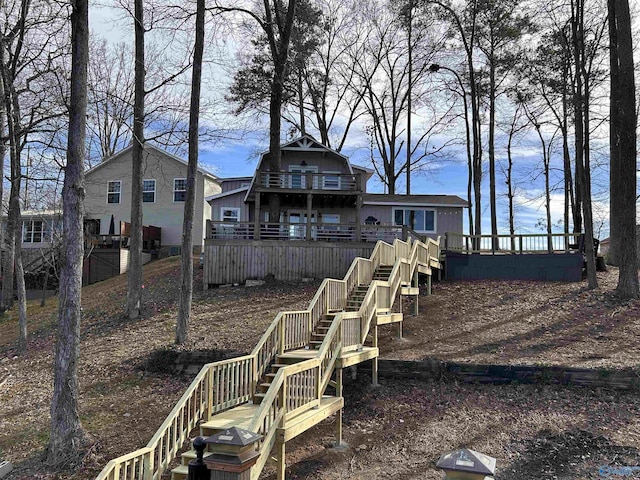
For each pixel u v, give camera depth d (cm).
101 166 3434
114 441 882
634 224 1617
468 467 311
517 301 1641
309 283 1973
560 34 2122
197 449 459
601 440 810
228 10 1705
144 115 1723
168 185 3319
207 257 1997
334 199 2470
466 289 1838
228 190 3008
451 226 2828
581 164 1797
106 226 3388
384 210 2794
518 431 861
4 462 758
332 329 870
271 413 668
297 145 2700
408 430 893
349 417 961
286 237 2130
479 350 1198
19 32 1511
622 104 1645
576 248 2009
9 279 2191
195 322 1523
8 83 1374
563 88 2398
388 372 1103
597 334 1291
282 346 950
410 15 3300
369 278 1452
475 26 2756
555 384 1016
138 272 1720
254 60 2884
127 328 1572
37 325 1816
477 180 2802
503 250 2156
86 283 2936
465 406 966
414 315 1541
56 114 1394
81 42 894
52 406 855
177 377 1189
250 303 1714
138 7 1712
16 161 1859
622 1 1656
